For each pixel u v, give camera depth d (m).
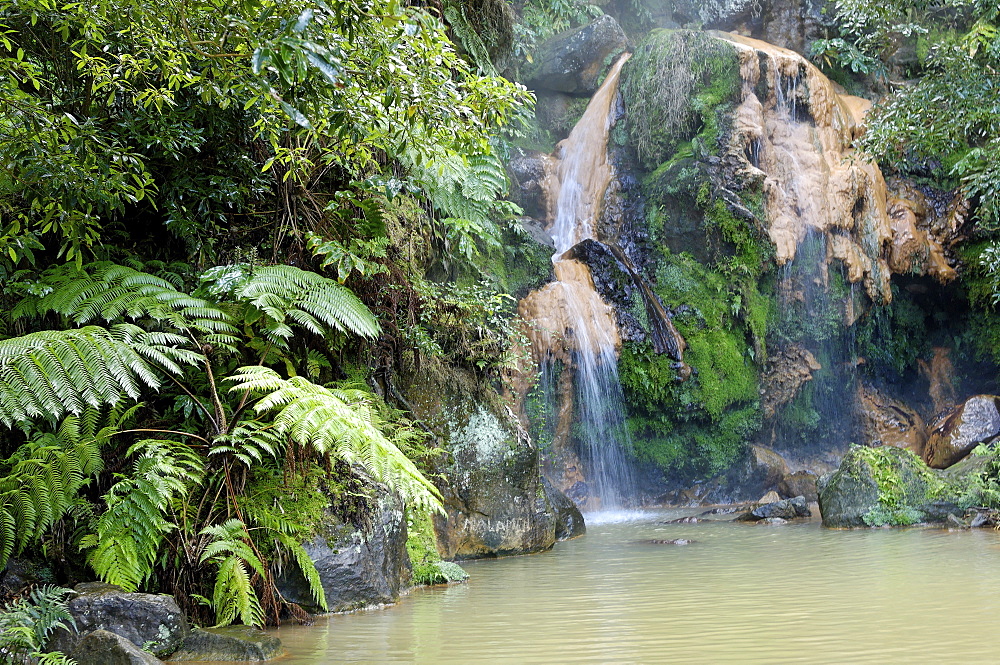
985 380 17.75
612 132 17.41
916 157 17.25
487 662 4.27
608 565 7.58
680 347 14.93
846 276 16.25
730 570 7.06
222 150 6.63
